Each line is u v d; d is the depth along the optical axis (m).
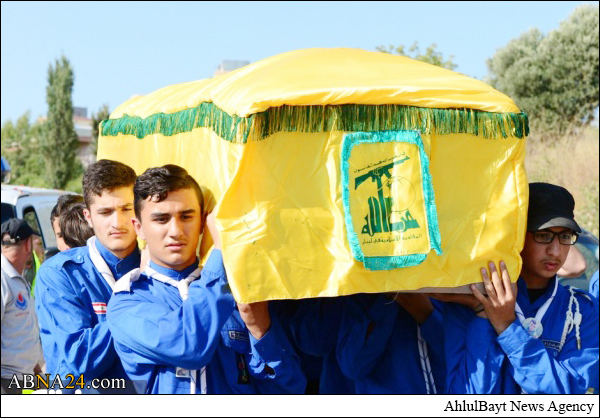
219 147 3.00
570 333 3.38
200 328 2.99
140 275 3.26
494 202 3.11
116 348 3.26
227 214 2.91
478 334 3.27
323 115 2.91
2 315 5.29
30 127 34.03
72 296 3.58
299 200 2.92
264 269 2.91
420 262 3.00
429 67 3.32
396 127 2.97
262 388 3.40
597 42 19.62
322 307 3.79
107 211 3.58
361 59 3.33
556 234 3.30
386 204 2.97
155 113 3.65
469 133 3.06
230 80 3.17
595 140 16.33
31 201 8.54
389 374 3.72
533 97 19.94
